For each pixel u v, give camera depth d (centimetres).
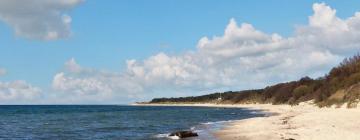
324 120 5762
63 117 11394
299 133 4234
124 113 14188
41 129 6812
